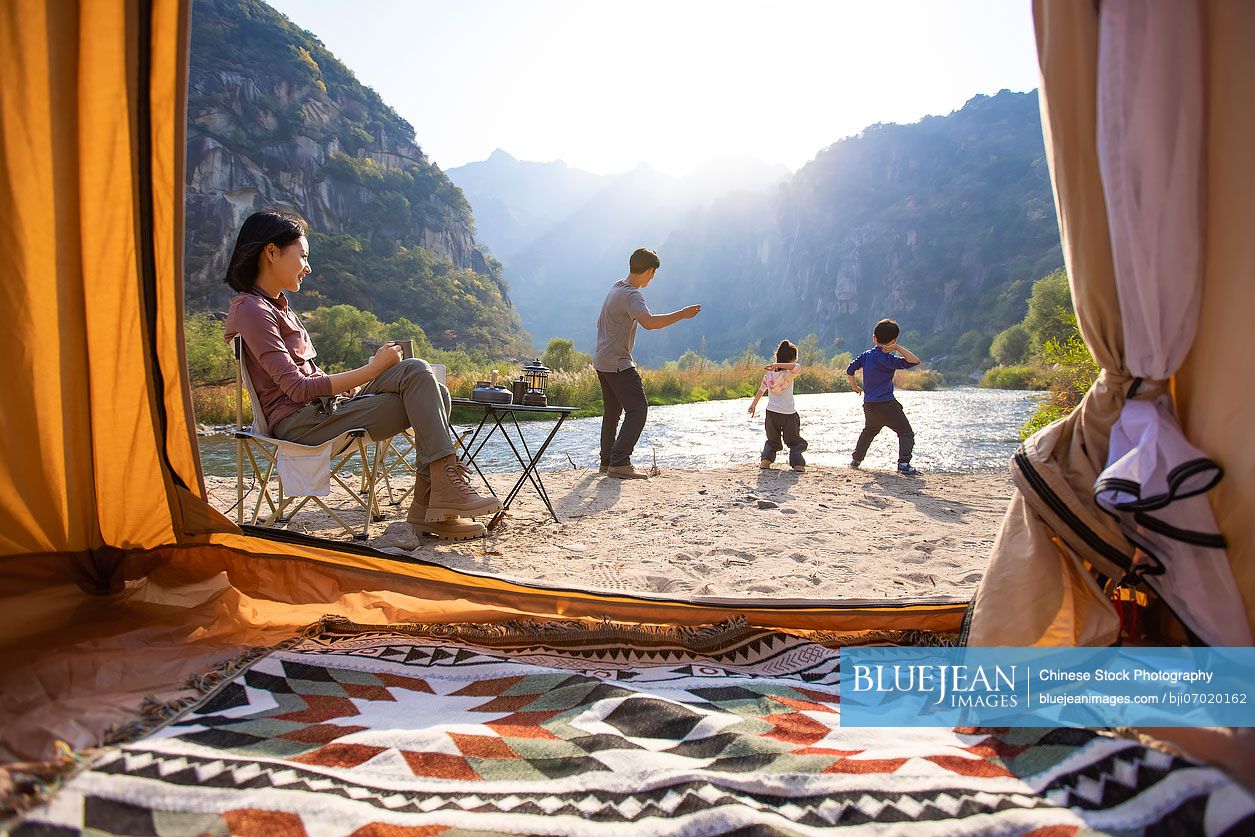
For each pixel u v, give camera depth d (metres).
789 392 7.41
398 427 3.56
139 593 2.30
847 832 1.22
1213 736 1.38
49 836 1.11
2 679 1.68
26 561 2.12
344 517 4.57
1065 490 1.82
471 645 2.24
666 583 3.21
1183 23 1.61
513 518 4.75
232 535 2.37
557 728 1.61
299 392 3.28
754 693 1.90
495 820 1.24
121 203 1.99
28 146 1.86
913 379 43.47
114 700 1.61
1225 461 1.64
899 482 6.55
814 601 2.32
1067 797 1.29
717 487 6.17
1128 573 1.78
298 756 1.45
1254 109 1.57
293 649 2.09
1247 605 1.60
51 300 1.97
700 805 1.27
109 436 2.17
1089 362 7.78
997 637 1.79
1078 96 1.77
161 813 1.20
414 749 1.49
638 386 6.75
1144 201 1.65
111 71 1.90
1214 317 1.66
